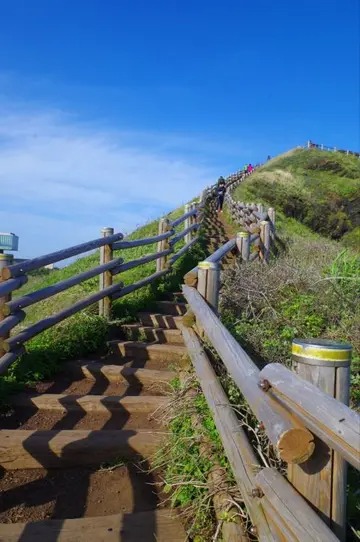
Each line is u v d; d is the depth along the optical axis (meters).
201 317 3.95
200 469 3.13
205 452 3.21
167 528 2.92
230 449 2.67
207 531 2.76
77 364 5.13
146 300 7.13
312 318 5.32
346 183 40.28
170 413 3.99
